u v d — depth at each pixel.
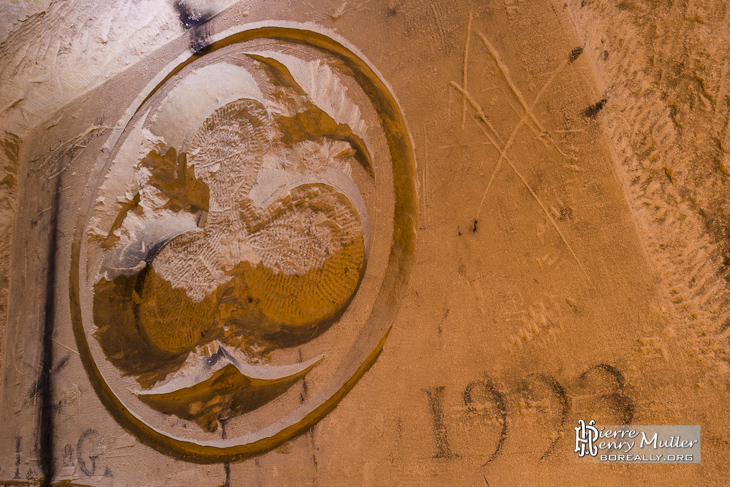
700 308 0.64
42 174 0.80
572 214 0.67
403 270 0.71
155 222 0.77
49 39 0.77
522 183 0.68
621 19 0.66
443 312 0.69
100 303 0.76
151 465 0.73
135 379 0.73
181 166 0.79
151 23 0.77
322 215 0.74
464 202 0.70
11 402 0.77
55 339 0.77
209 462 0.72
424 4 0.72
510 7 0.69
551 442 0.66
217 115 0.79
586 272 0.66
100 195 0.78
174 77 0.77
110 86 0.79
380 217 0.71
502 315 0.68
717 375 0.64
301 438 0.70
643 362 0.65
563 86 0.68
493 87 0.70
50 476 0.75
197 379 0.73
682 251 0.64
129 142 0.77
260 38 0.76
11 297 0.79
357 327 0.70
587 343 0.66
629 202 0.66
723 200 0.64
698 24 0.64
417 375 0.69
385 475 0.68
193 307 0.77
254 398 0.71
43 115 0.80
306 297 0.74
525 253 0.68
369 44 0.73
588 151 0.67
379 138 0.71
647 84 0.65
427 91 0.71
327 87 0.73
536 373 0.67
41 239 0.79
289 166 0.73
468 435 0.67
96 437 0.74
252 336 0.72
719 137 0.64
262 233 0.76
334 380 0.70
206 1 0.77
